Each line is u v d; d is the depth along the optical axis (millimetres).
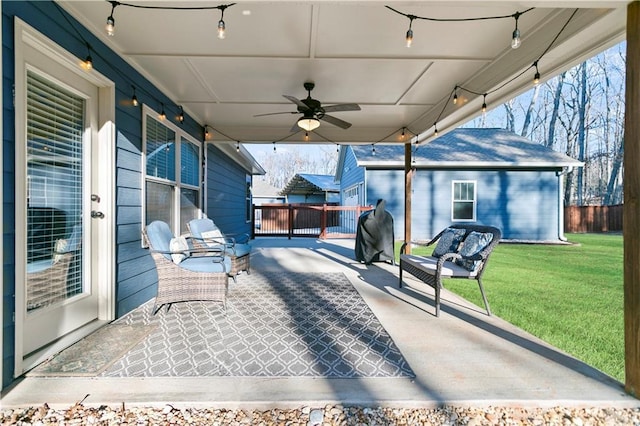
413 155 10883
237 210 9391
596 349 2484
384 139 6305
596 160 21000
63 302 2521
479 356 2301
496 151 11156
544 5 1867
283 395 1816
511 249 8391
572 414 1717
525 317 3189
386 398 1798
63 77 2514
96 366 2131
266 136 6234
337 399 1786
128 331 2738
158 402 1752
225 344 2492
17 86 1986
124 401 1762
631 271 1841
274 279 4781
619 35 2402
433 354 2332
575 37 2492
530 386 1921
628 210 1853
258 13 2559
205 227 4793
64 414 1681
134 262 3357
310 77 3852
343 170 15719
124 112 3203
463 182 10688
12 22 1963
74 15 2498
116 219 3025
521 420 1673
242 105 4891
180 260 3582
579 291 4215
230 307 3420
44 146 2373
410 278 4879
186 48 3129
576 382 1966
